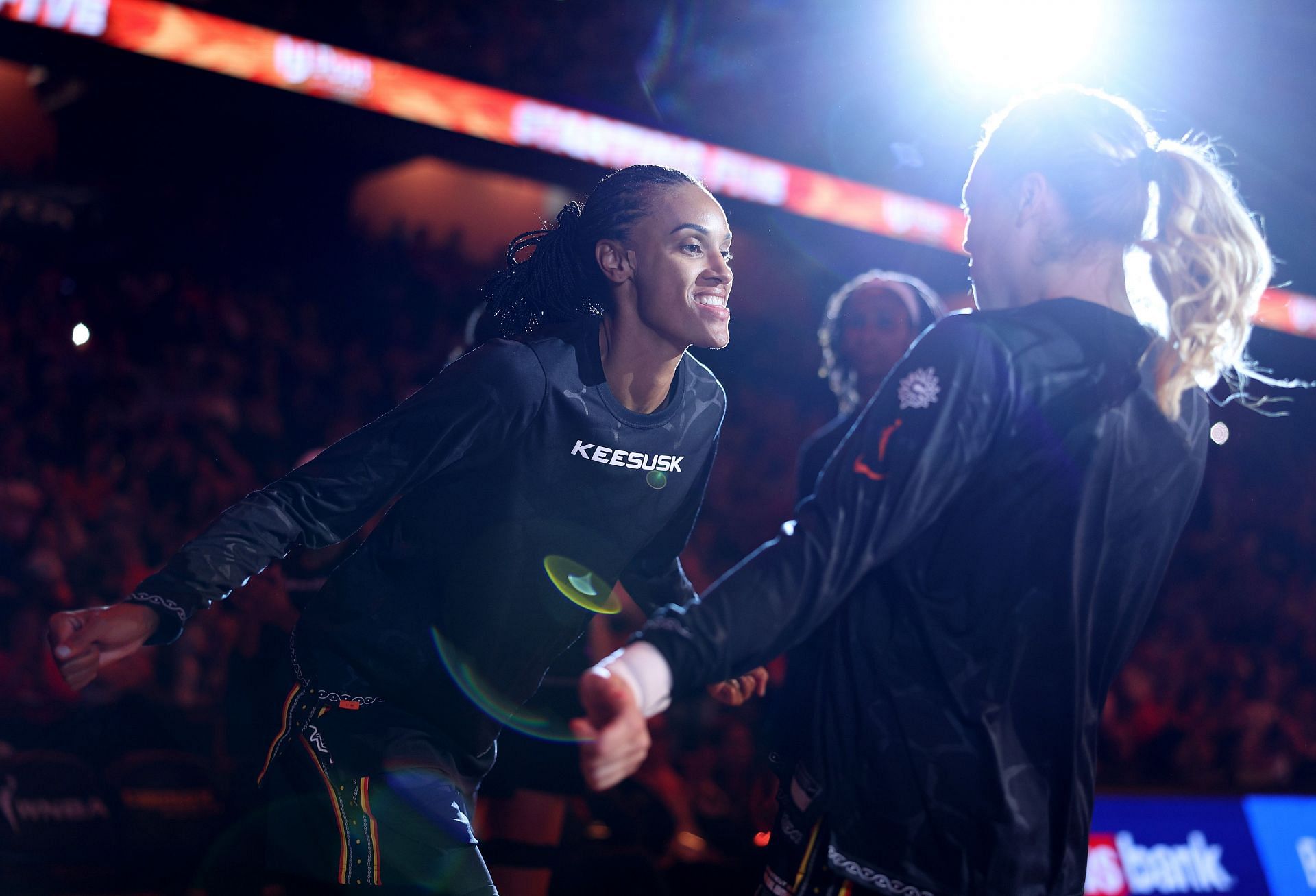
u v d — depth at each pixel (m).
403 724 1.80
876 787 1.38
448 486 1.76
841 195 13.00
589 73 12.49
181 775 4.10
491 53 11.82
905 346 3.26
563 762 2.97
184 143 12.94
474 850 1.76
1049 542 1.37
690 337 1.74
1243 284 1.38
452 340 12.70
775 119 13.26
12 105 12.56
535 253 1.97
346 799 1.76
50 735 4.17
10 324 10.04
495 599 1.78
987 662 1.37
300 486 1.62
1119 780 8.86
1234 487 14.30
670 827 4.65
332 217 13.89
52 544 7.31
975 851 1.34
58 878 3.79
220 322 11.12
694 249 1.74
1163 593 12.27
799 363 14.58
